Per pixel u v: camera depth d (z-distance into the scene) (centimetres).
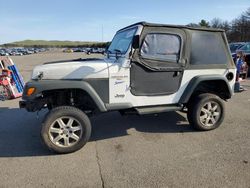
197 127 483
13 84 866
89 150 414
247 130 492
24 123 561
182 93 468
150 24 424
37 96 406
